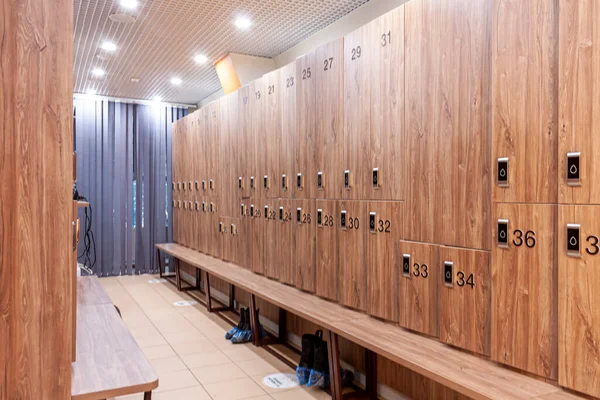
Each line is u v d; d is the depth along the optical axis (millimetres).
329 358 3342
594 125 1905
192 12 4289
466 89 2572
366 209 3367
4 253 1939
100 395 2105
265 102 4895
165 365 4211
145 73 6520
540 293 2139
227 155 6023
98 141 8227
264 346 4738
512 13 2262
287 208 4453
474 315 2494
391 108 3119
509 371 2271
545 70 2123
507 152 2283
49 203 1999
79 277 4949
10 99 1945
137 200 8609
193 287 7492
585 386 1937
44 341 1990
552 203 2098
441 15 2727
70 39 2025
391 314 3135
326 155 3840
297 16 4371
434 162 2775
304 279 4191
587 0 1925
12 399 1946
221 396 3562
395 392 3371
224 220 6180
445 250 2670
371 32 3303
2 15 1935
